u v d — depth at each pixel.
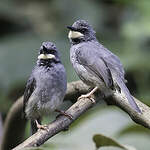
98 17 17.30
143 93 14.33
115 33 16.97
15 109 10.38
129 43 15.16
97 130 9.59
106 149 8.76
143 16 15.36
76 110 8.87
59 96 10.41
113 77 11.32
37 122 10.44
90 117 9.89
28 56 15.05
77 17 17.36
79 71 11.94
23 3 18.00
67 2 17.67
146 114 8.86
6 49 15.10
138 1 15.73
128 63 14.38
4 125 10.45
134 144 9.39
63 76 10.39
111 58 11.70
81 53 11.90
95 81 11.35
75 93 10.65
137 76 14.43
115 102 9.55
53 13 17.75
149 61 14.52
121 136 9.52
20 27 17.42
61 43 15.32
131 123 9.64
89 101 9.16
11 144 10.48
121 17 17.28
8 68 14.66
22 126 10.52
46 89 10.39
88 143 9.11
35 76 10.51
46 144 8.89
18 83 14.56
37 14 17.73
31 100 10.52
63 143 9.01
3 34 17.14
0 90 14.54
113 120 9.78
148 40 15.09
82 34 12.29
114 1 17.50
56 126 8.33
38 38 15.80
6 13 17.39
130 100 9.07
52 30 17.19
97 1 17.67
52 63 10.46
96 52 11.84
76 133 9.34
